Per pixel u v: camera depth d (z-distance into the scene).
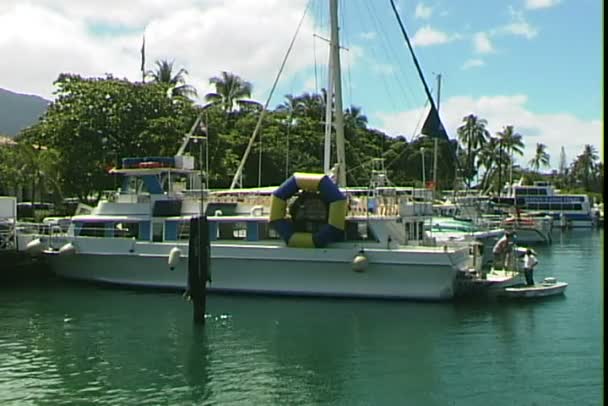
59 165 49.59
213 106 63.78
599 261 44.53
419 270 25.25
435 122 38.12
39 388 17.02
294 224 27.02
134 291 29.02
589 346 20.23
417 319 23.52
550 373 17.84
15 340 21.47
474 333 21.77
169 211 29.73
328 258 25.97
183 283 28.41
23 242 31.19
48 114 51.16
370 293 25.97
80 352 20.11
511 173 107.62
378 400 16.11
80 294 28.58
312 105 81.12
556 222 82.06
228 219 28.06
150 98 50.84
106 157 48.53
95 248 29.38
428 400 16.05
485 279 26.62
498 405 15.73
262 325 22.98
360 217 26.36
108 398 16.31
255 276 27.03
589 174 140.88
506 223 57.19
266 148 63.91
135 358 19.52
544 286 27.67
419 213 27.95
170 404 15.91
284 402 16.02
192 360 19.23
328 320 23.47
